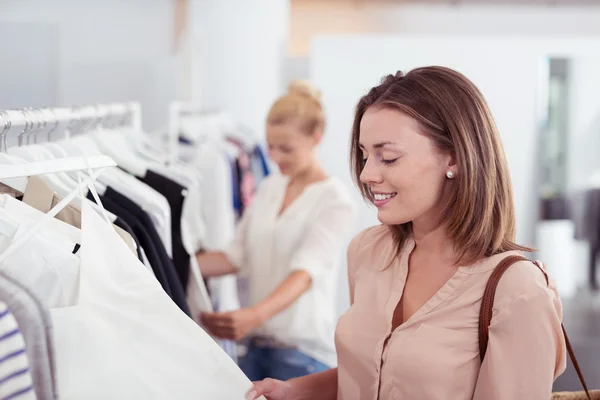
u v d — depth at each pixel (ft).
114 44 14.80
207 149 10.78
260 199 8.46
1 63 14.01
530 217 14.53
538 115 14.33
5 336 3.24
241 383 4.29
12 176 3.89
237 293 13.32
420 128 4.58
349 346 5.11
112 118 7.86
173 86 15.11
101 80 14.83
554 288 4.58
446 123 4.55
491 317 4.50
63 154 5.42
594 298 14.58
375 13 17.30
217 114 12.85
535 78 14.25
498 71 14.26
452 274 4.83
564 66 14.25
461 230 4.60
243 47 14.47
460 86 4.61
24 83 14.10
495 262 4.60
